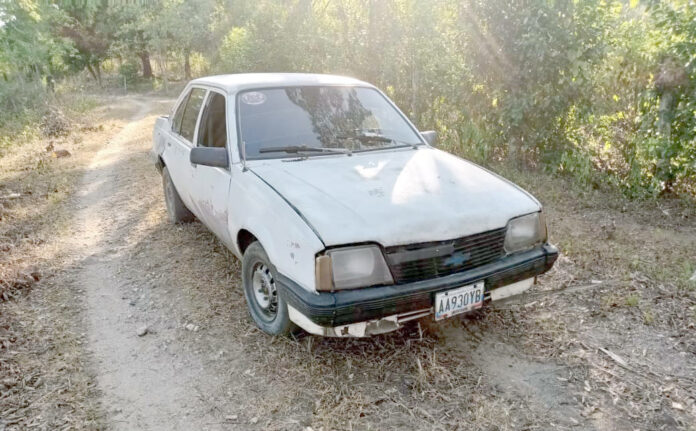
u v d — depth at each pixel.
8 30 20.95
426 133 4.21
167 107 24.53
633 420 2.58
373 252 2.64
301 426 2.53
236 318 3.60
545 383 2.87
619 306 3.74
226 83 4.05
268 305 3.26
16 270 4.44
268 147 3.54
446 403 2.69
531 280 3.17
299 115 3.81
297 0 11.66
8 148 11.34
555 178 7.22
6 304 3.89
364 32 9.46
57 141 12.41
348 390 2.78
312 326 2.68
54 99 20.31
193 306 3.81
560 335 3.36
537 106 7.16
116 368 3.09
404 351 3.15
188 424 2.59
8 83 19.95
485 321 3.52
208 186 3.90
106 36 43.09
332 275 2.57
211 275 4.33
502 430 2.49
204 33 36.16
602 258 4.60
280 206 2.87
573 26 6.65
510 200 3.14
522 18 6.91
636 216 5.81
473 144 7.86
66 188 7.60
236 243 3.47
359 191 2.98
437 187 3.12
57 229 5.71
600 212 5.95
